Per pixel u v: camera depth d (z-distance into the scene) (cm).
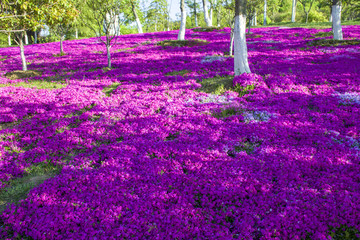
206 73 1747
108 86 1574
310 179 605
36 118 1105
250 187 591
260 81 1326
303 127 883
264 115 998
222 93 1308
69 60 2433
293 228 475
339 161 668
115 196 589
